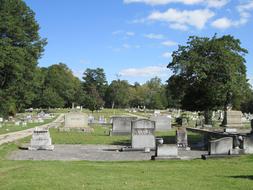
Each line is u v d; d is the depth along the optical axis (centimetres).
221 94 6100
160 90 18362
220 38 6444
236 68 6172
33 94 6481
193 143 3694
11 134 4500
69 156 2755
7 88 5794
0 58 5109
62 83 15962
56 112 12862
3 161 2267
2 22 5575
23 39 6016
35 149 3128
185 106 6706
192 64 6056
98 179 1510
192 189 1309
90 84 19275
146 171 1783
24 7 6412
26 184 1385
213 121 6888
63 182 1430
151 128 3256
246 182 1458
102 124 6862
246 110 11256
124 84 18800
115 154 2906
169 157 2444
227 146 2519
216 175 1656
